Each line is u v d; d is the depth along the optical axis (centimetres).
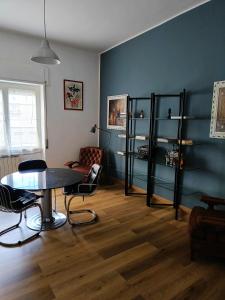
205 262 208
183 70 306
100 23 333
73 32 368
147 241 242
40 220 282
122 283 180
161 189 356
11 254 214
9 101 396
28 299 162
